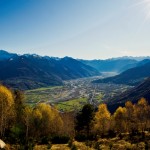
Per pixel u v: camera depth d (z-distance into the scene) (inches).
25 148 2667.3
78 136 3858.3
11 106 4035.4
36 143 3287.4
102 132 4471.0
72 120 5378.9
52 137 3523.6
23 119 4237.2
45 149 2874.0
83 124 4271.7
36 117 4375.0
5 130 3789.4
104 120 4611.2
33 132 4315.9
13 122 4151.1
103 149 2945.4
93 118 4340.6
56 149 2945.4
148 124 4687.5
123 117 4753.9
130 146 3065.9
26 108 4338.1
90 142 3243.1
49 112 4638.3
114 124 4781.0
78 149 2910.9
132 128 4456.2
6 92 3966.5
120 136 3971.5
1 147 2390.5
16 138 3078.2
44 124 4549.7
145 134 3900.1
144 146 3031.5
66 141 3513.8
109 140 3661.4
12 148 2549.2
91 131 4397.1
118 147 3038.9
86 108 4266.7
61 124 4790.8
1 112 3912.4
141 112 4877.0
